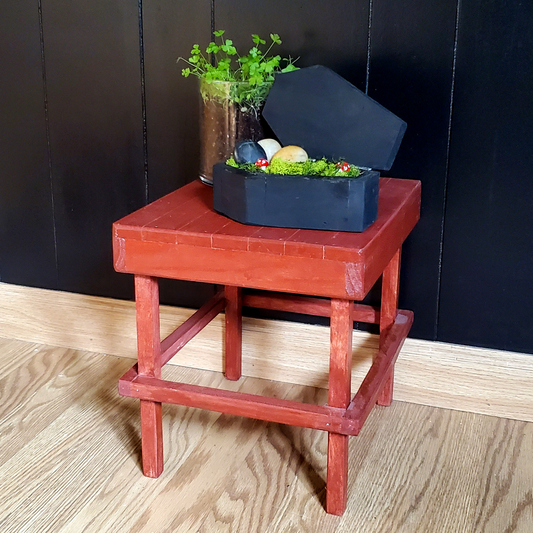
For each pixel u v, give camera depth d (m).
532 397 1.34
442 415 1.38
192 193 1.23
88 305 1.62
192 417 1.37
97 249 1.58
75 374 1.54
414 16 1.23
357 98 1.11
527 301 1.31
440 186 1.30
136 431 1.33
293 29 1.30
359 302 1.41
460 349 1.37
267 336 1.49
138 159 1.48
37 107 1.51
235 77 1.27
